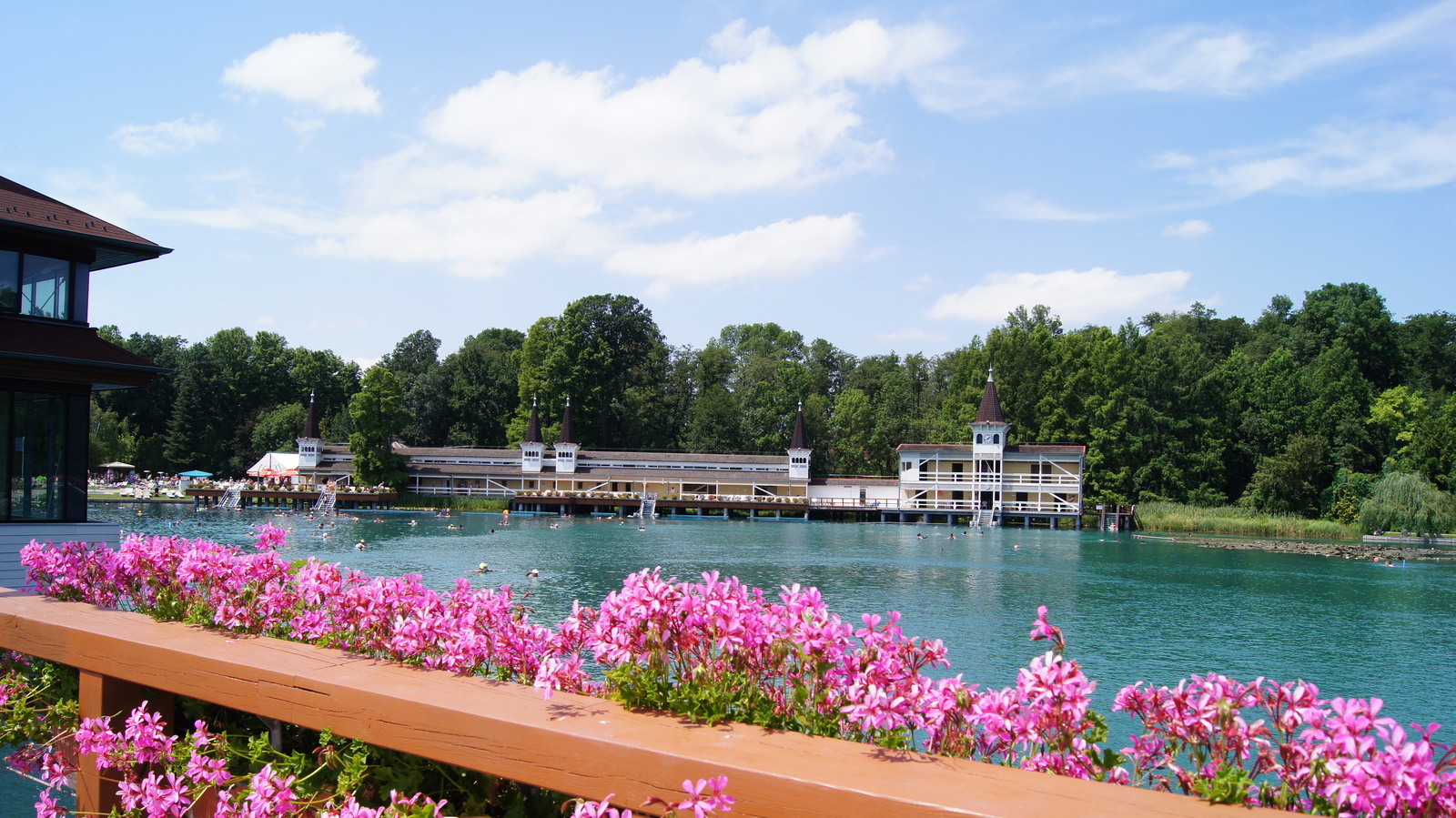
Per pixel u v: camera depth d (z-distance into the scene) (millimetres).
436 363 131375
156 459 105562
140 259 18188
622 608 5027
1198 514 80688
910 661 5211
